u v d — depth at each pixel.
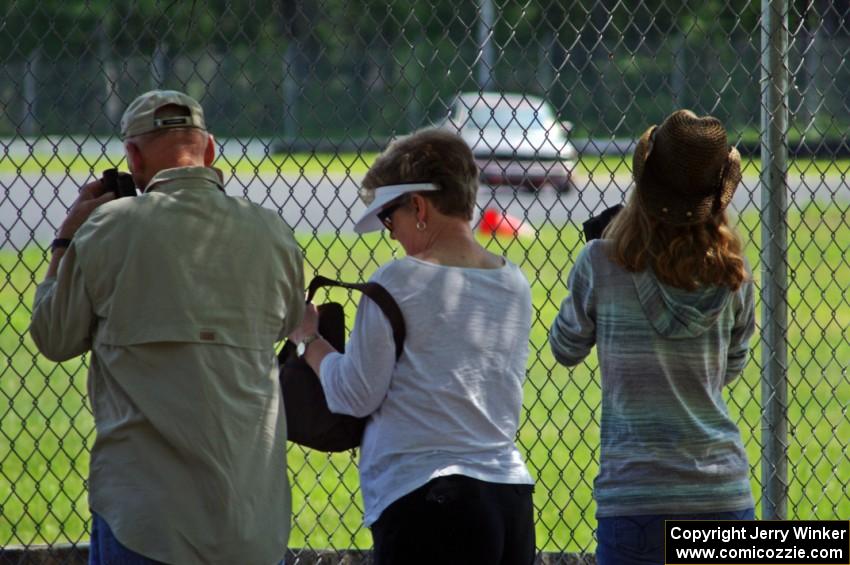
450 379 12.08
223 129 77.56
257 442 11.80
